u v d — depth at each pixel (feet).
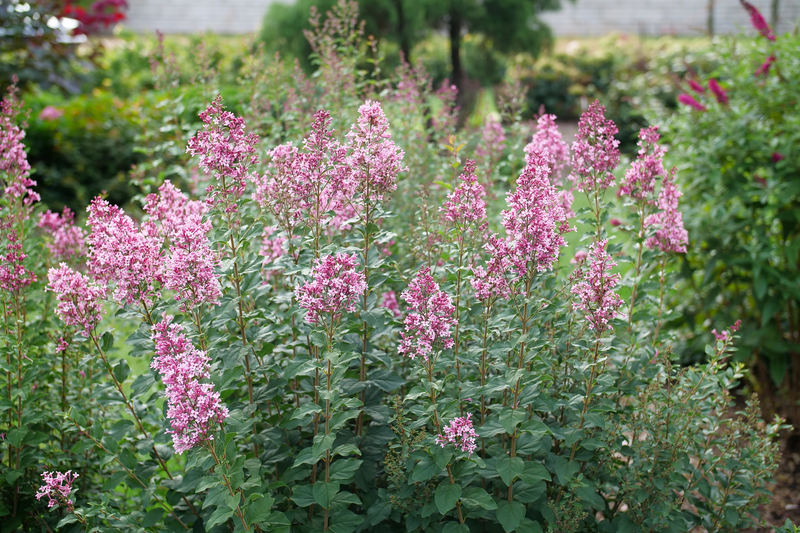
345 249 10.25
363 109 9.98
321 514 9.84
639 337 11.98
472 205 10.01
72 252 12.87
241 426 9.07
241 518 8.33
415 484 9.48
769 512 14.19
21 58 28.66
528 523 9.26
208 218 10.17
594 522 10.68
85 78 37.47
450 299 8.95
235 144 9.86
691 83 18.02
